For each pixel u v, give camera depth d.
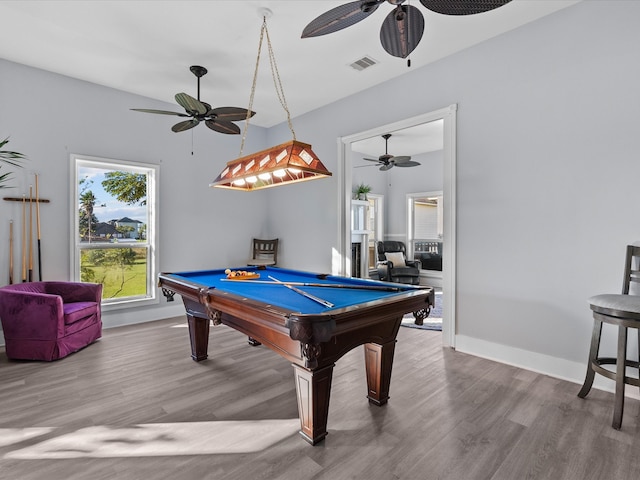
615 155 2.50
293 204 5.36
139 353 3.28
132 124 4.40
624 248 2.47
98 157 4.13
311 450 1.82
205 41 3.21
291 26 2.98
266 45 3.28
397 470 1.66
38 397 2.39
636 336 2.45
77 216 4.02
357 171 7.63
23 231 3.65
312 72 3.82
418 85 3.71
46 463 1.71
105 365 2.97
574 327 2.70
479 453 1.79
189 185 4.94
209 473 1.65
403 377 2.74
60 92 3.88
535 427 2.03
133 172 4.51
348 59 3.54
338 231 4.64
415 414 2.17
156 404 2.30
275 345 2.03
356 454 1.78
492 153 3.14
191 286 2.56
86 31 3.05
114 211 4.37
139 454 1.79
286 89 4.28
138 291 4.56
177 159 4.81
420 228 7.74
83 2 2.66
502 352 3.09
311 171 2.42
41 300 3.02
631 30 2.43
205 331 3.10
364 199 7.49
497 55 3.10
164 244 4.70
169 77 3.96
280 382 2.64
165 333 3.94
